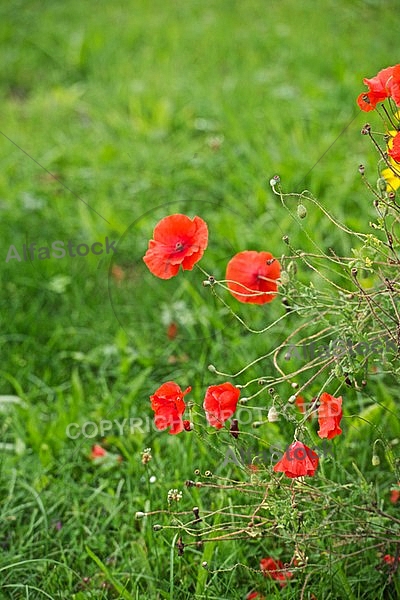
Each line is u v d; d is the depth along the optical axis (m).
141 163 5.42
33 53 7.27
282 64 6.49
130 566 2.99
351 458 3.16
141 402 3.81
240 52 6.81
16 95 6.87
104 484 3.31
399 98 2.47
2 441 3.70
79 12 7.89
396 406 3.46
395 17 6.53
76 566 3.09
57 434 3.61
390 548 2.87
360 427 3.31
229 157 5.28
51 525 3.24
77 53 7.00
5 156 5.71
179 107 6.03
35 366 4.15
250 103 5.91
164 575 2.99
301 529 2.73
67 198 5.25
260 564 2.94
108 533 3.20
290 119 5.63
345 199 4.72
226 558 2.98
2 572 3.03
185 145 5.55
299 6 7.30
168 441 3.49
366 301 2.71
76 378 3.87
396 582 2.76
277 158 5.17
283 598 2.79
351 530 2.92
